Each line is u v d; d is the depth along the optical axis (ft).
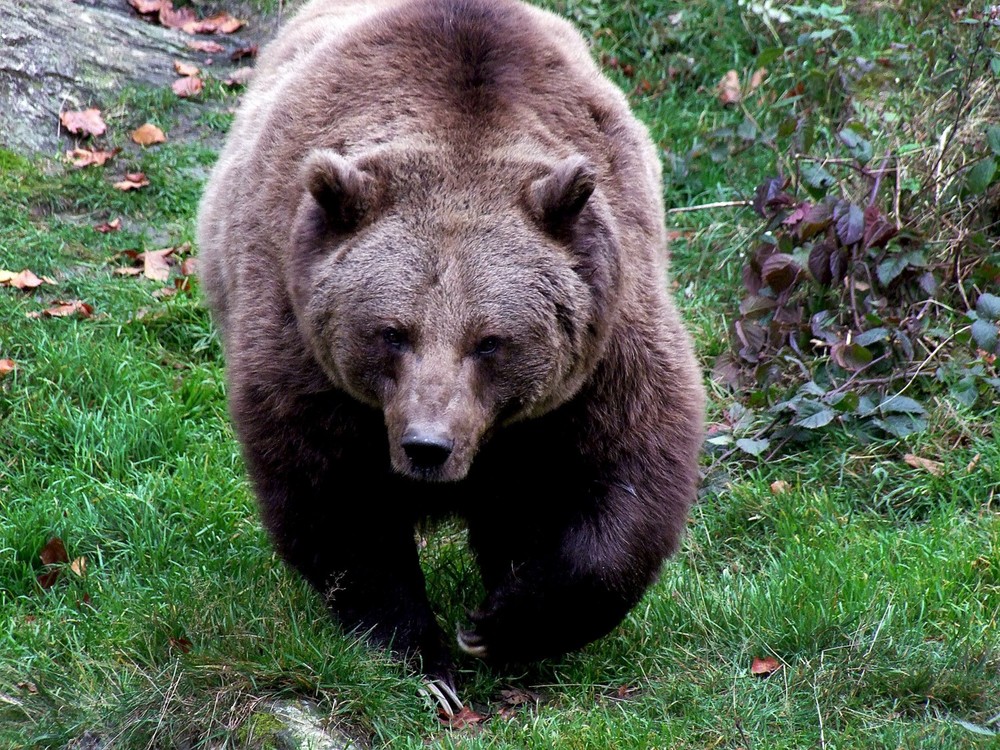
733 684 30.12
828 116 53.21
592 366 28.86
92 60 61.00
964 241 45.39
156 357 46.55
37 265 50.26
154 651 30.50
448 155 28.45
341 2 39.78
